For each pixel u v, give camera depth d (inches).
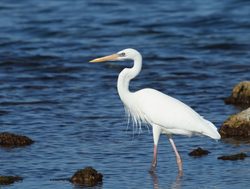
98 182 471.8
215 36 1113.4
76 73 887.1
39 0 1406.3
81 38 1112.8
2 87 805.9
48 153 546.0
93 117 668.7
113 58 543.5
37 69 907.4
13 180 474.3
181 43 1068.5
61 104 724.0
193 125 510.3
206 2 1362.0
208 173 491.5
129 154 545.3
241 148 554.3
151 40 1103.0
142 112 536.7
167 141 585.0
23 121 652.1
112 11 1309.1
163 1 1387.8
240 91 724.0
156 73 879.7
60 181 474.0
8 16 1267.2
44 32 1147.3
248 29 1161.4
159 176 487.8
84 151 552.7
